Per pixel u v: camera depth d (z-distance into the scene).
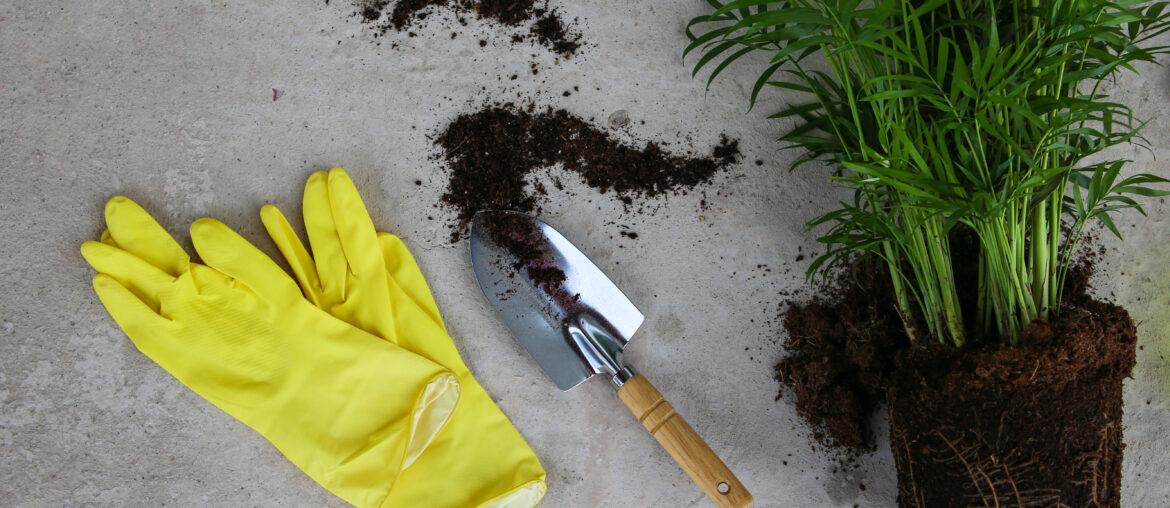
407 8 0.70
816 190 0.70
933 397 0.57
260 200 0.69
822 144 0.63
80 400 0.68
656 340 0.69
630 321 0.67
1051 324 0.55
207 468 0.68
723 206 0.70
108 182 0.69
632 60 0.70
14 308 0.68
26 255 0.68
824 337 0.67
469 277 0.69
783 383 0.69
